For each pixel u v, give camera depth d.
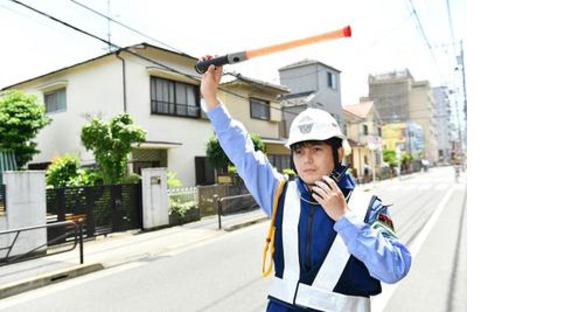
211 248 7.67
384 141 43.75
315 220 1.38
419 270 5.39
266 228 10.06
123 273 5.99
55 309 4.51
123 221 9.52
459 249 6.59
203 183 15.32
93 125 10.09
